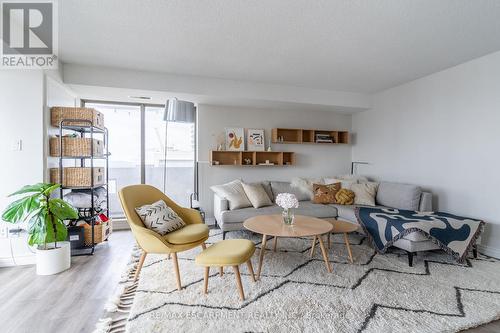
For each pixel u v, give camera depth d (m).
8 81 2.77
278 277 2.47
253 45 2.90
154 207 2.63
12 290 2.26
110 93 3.87
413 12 2.26
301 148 5.20
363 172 5.18
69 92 3.76
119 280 2.45
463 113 3.42
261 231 2.60
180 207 2.97
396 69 3.64
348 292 2.20
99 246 3.42
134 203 2.62
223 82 4.04
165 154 4.53
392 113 4.52
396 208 3.79
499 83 3.04
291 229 2.67
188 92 3.87
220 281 2.39
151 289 2.24
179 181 4.77
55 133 3.22
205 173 4.61
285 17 2.34
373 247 3.23
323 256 2.89
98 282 2.42
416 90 4.07
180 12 2.27
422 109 3.98
